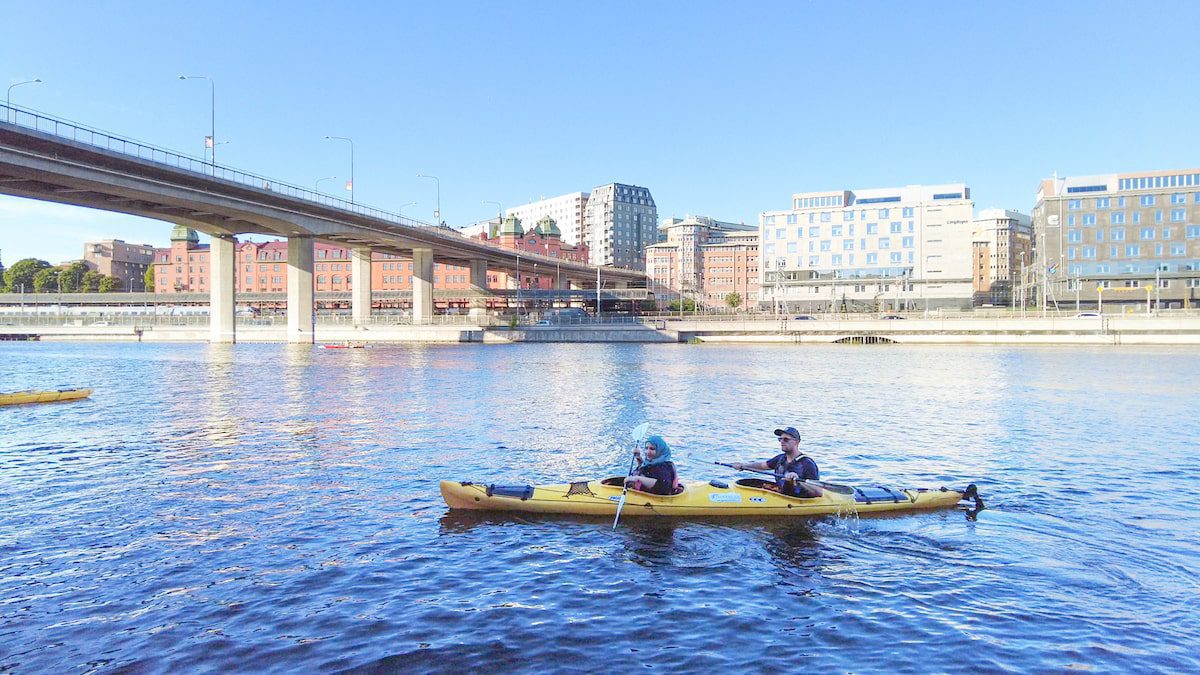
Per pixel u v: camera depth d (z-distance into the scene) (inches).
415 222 3934.5
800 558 425.7
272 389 1423.5
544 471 663.1
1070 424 960.9
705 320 3875.5
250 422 962.1
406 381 1620.3
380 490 583.2
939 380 1628.9
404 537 461.4
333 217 3503.9
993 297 6205.7
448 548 441.1
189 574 397.7
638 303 6254.9
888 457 736.3
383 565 412.5
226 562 416.2
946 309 4495.6
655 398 1272.1
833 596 371.6
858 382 1590.8
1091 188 4483.3
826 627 335.3
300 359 2516.0
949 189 4931.1
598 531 472.1
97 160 2210.9
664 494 505.7
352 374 1828.2
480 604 359.9
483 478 631.8
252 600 363.6
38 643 318.3
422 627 334.0
